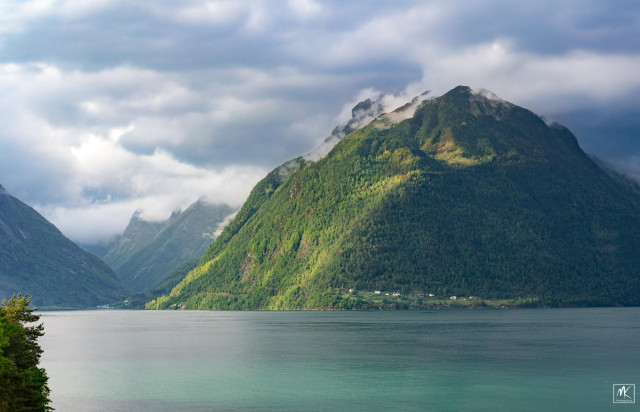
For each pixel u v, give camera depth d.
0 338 119.44
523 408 153.38
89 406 161.00
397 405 157.88
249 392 174.88
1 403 111.25
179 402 164.25
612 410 151.00
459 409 153.50
